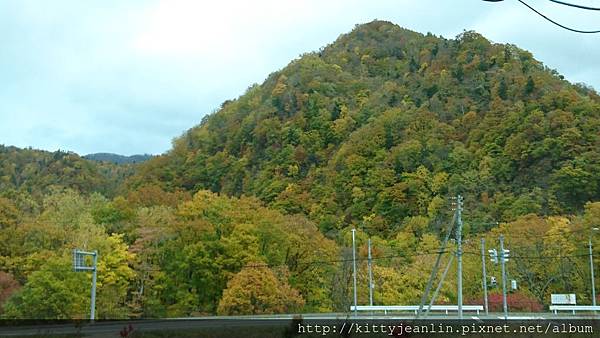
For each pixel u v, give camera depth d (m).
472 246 60.59
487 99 108.44
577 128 83.75
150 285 49.88
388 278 58.47
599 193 75.75
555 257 57.59
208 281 50.69
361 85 137.12
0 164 106.62
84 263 40.00
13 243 50.69
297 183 97.00
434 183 85.12
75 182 102.50
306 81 137.50
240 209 57.62
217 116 137.00
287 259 56.53
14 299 40.47
